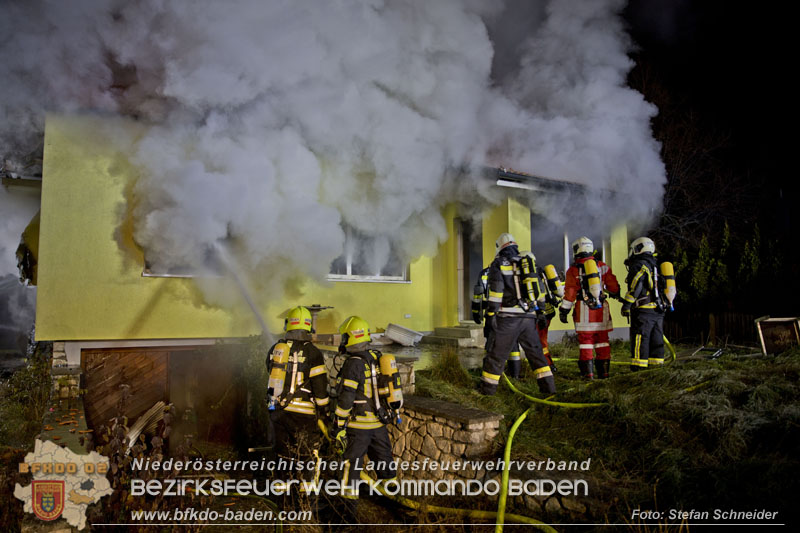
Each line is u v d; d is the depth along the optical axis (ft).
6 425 17.72
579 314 20.77
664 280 19.89
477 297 21.08
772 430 12.89
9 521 11.44
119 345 24.91
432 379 20.44
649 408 15.25
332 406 20.70
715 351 25.05
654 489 11.69
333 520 15.05
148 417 15.03
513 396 18.40
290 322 16.63
